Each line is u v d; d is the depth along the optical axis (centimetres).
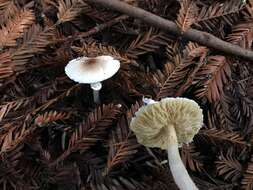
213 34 28
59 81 25
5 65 24
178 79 25
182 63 25
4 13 27
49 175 22
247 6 27
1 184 23
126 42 28
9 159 22
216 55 27
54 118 23
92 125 24
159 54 27
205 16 28
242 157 24
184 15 27
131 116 24
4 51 25
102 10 28
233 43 27
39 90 25
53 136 24
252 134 24
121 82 26
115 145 23
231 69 27
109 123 24
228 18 28
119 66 25
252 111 25
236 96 26
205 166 24
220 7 28
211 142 25
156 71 27
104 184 23
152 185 23
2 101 25
